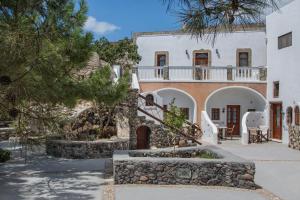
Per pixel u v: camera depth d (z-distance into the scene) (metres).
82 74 12.53
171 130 19.88
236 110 27.50
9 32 7.74
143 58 29.47
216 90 26.11
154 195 9.75
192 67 26.30
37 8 8.38
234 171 10.98
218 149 13.63
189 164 11.10
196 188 10.66
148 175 11.10
